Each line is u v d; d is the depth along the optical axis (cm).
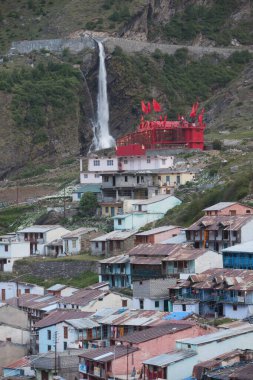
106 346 17538
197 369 15650
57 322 18912
